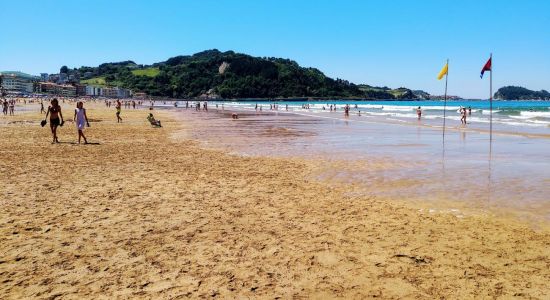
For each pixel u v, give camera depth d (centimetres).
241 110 7831
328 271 500
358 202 838
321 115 5525
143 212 753
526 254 553
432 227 672
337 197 883
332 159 1448
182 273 492
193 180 1060
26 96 16512
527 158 1465
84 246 579
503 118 4484
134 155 1509
